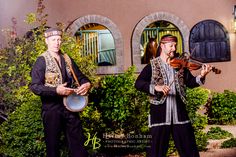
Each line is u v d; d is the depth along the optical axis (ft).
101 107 20.45
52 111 13.94
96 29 36.52
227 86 35.09
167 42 14.70
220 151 22.36
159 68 14.67
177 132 14.44
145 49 35.94
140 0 33.99
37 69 14.05
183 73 14.93
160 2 34.24
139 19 33.99
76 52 19.97
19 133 16.60
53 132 13.99
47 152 14.11
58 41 14.38
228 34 34.96
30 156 16.80
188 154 14.42
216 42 34.83
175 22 34.22
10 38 26.84
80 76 14.99
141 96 20.92
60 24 21.45
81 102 14.37
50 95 13.70
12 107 21.42
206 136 23.26
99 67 33.32
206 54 34.71
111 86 20.59
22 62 20.94
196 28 34.50
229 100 31.78
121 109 20.47
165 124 14.35
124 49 33.91
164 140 14.48
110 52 36.68
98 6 33.58
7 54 23.06
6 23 31.89
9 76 21.61
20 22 31.91
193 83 15.05
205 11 34.81
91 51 35.99
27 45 21.34
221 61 34.94
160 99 14.39
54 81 14.17
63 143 16.56
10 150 16.83
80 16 33.32
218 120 32.12
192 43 34.47
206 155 21.34
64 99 14.02
